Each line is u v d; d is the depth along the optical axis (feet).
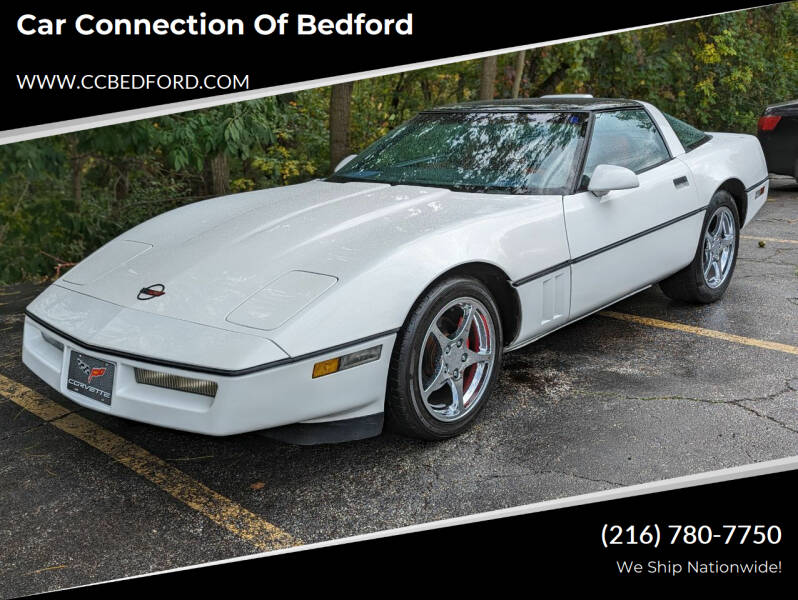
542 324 11.64
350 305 9.01
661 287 15.99
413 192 12.17
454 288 9.96
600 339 14.29
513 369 12.89
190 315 9.11
